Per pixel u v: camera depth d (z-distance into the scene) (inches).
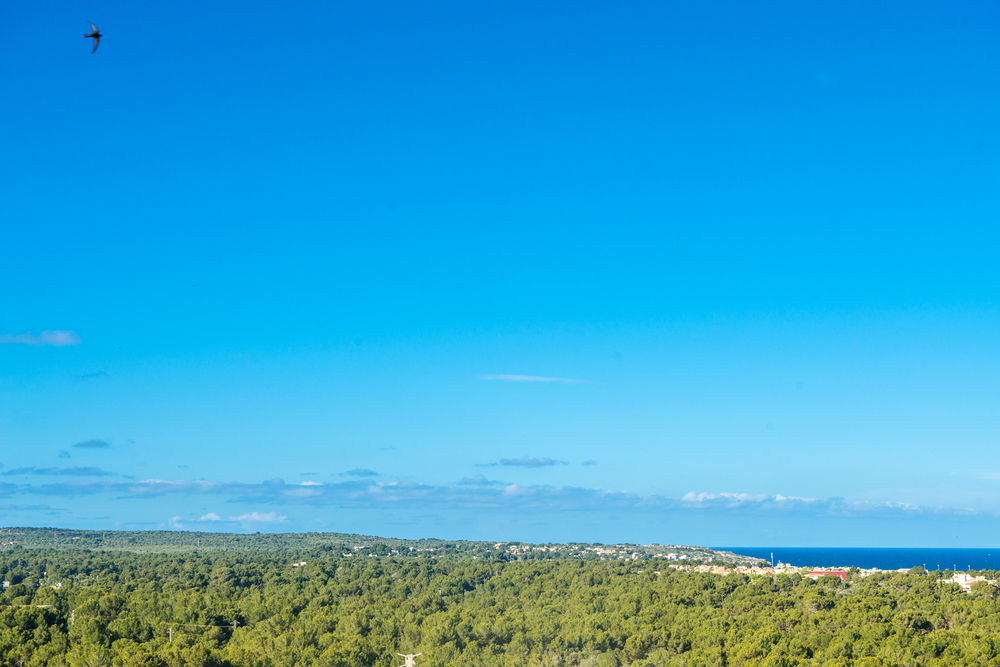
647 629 6663.4
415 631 6998.0
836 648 5477.4
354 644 6343.5
